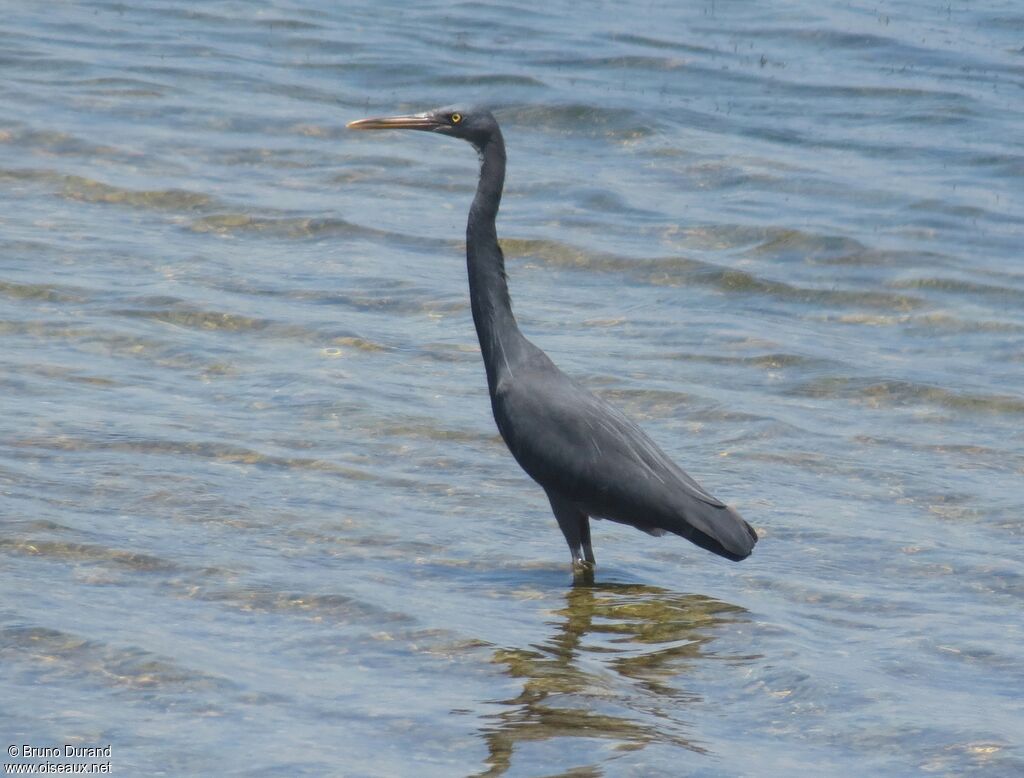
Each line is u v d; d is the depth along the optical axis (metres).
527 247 21.58
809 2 38.28
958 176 25.59
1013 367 17.86
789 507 13.39
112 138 24.88
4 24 31.91
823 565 12.16
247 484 13.11
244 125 26.33
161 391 15.48
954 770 8.58
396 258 20.72
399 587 11.23
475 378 16.50
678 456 14.67
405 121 12.88
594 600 11.30
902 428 15.72
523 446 12.12
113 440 13.88
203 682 9.30
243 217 21.92
